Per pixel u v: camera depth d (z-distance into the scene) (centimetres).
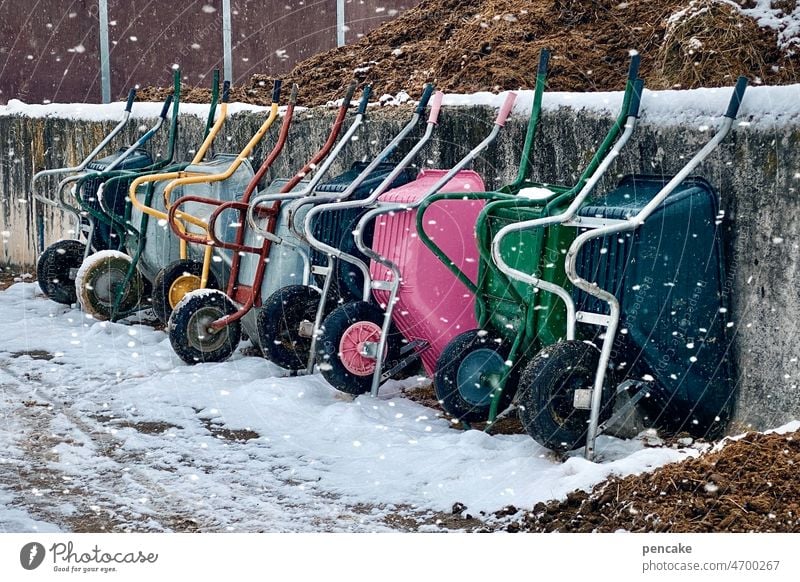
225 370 673
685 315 488
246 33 1357
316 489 472
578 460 451
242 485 482
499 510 431
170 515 447
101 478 496
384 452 509
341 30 1340
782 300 466
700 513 379
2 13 1342
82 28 1356
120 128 891
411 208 561
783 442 413
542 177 584
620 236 482
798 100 458
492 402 530
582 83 679
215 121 859
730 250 487
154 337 780
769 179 468
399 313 602
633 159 530
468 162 594
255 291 680
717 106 490
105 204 814
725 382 495
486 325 559
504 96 611
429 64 820
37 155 1122
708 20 621
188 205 773
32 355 745
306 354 655
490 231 540
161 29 1361
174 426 573
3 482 492
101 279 830
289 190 657
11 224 1174
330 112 739
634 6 744
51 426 577
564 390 472
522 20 769
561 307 509
